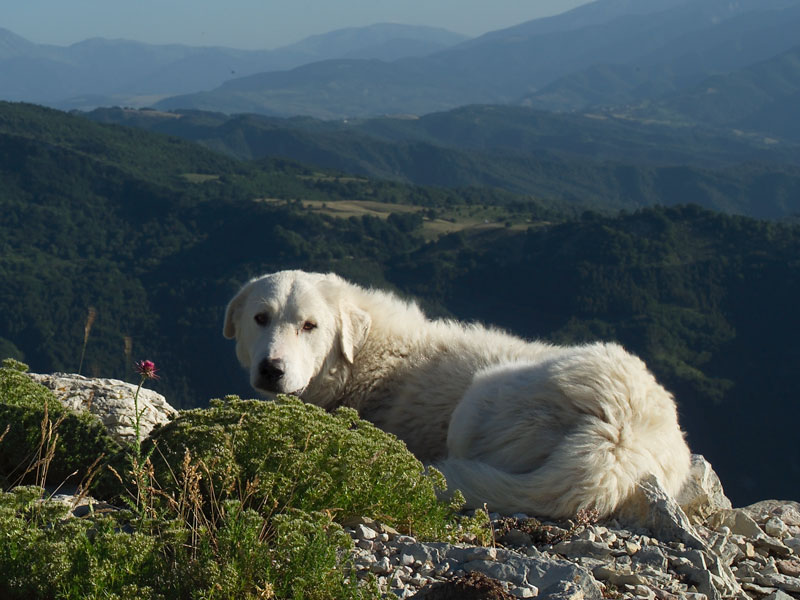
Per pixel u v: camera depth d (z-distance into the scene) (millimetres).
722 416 114250
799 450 107688
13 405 4832
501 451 5441
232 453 4016
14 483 4590
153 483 3924
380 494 4246
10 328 127375
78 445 4719
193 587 3152
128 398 6809
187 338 135000
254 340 6734
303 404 4645
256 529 3342
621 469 4887
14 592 3041
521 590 3350
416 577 3545
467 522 4395
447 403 6594
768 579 4414
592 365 5562
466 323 7652
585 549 4195
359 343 6953
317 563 3238
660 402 5590
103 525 3262
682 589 3883
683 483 5613
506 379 5793
